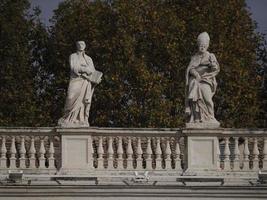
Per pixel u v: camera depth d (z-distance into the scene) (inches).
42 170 1659.7
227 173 1668.3
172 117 2583.7
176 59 2691.9
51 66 2938.0
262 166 1684.3
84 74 1653.5
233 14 2824.8
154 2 2797.7
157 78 2635.3
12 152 1664.6
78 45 1660.9
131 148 1675.7
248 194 1628.9
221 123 2677.2
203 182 1636.3
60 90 2849.4
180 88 2664.9
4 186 1608.0
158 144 1679.4
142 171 1669.5
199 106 1668.3
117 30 2719.0
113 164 1674.5
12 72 2760.8
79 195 1624.0
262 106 2982.3
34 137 1669.5
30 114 2709.2
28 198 1616.6
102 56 2699.3
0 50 2748.5
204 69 1667.1
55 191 1617.9
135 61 2659.9
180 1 2847.0
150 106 2618.1
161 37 2714.1
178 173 1668.3
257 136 1681.8
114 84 2650.1
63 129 1648.6
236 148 1679.4
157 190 1631.4
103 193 1626.5
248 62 2834.6
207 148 1664.6
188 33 2753.4
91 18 2778.1
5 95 2721.5
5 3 2753.4
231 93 2714.1
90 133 1657.2
